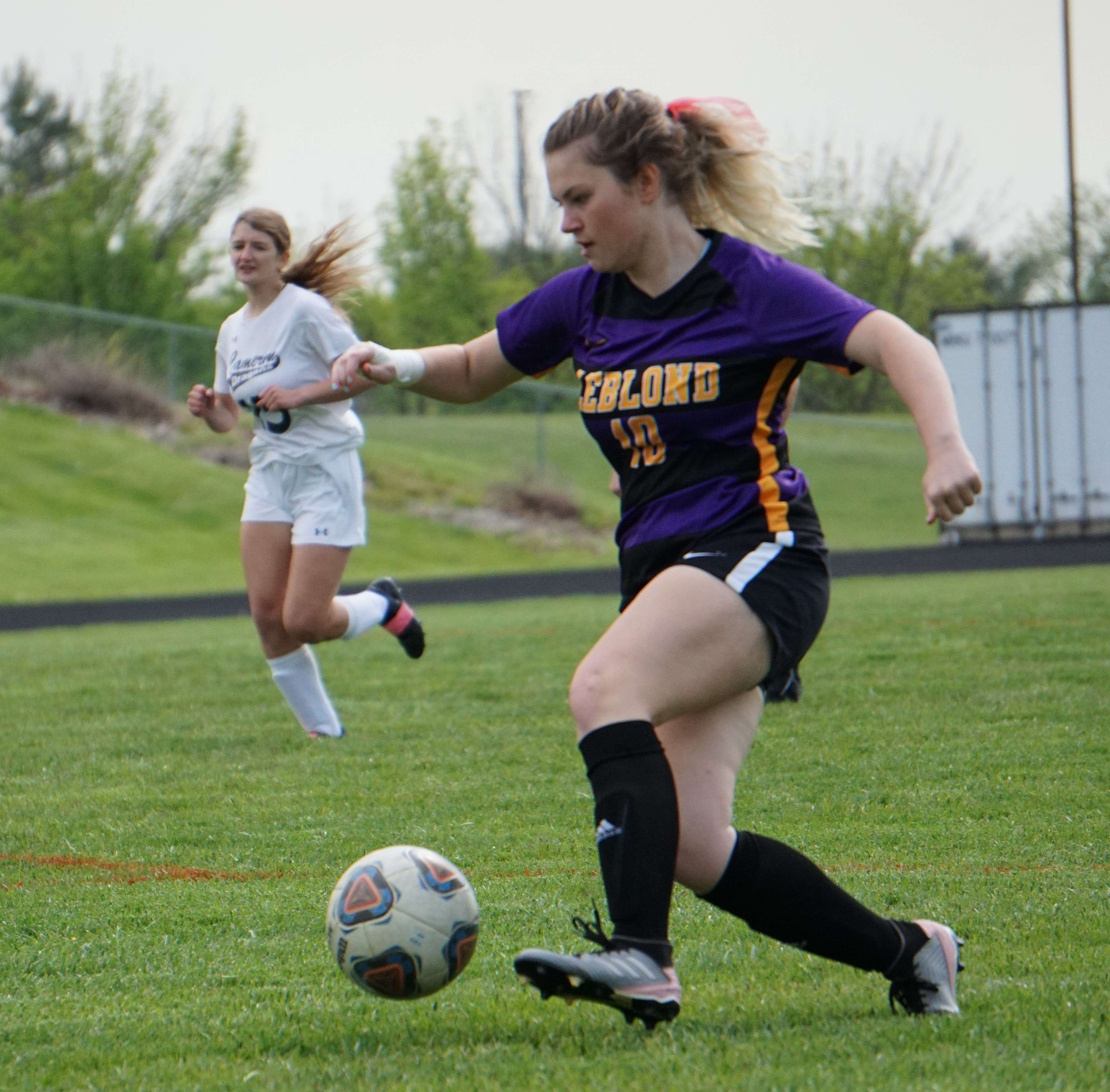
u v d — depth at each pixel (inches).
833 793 884.6
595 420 493.4
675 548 473.1
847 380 6737.2
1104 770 914.7
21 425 4463.6
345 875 489.4
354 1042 461.7
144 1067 440.8
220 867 757.3
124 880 728.3
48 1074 435.2
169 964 571.2
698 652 449.7
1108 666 1327.5
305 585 1020.5
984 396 3262.8
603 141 470.0
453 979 485.1
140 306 6520.7
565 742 1096.8
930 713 1141.1
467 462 4921.3
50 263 6579.7
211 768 1039.6
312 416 1003.9
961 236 7391.7
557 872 719.7
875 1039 438.3
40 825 864.9
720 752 473.7
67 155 7317.9
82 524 3905.0
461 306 7121.1
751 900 463.8
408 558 3959.2
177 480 4291.3
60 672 1630.2
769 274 467.8
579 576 3358.8
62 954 583.8
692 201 496.1
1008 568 2851.9
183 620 2623.0
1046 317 3216.0
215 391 1045.2
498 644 1743.4
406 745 1105.4
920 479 5108.3
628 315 491.2
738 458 470.9
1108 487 3230.8
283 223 1010.1
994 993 488.4
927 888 649.6
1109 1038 429.4
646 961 430.6
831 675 1348.4
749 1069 411.5
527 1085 403.2
